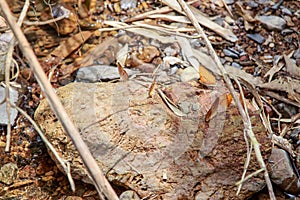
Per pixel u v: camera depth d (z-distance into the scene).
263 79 0.83
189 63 0.83
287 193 0.73
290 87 0.81
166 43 0.86
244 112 0.67
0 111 0.79
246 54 0.85
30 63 0.56
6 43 0.81
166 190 0.71
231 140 0.72
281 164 0.73
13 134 0.78
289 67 0.84
